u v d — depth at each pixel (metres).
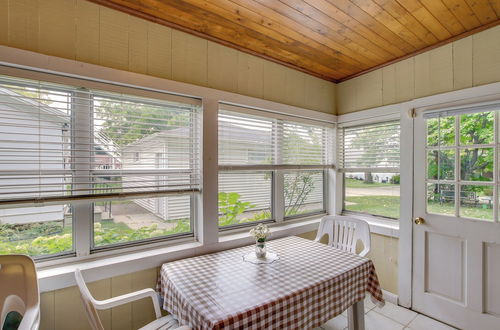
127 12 1.69
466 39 1.99
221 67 2.11
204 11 1.70
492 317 1.86
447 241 2.10
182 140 2.00
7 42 1.35
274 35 2.01
